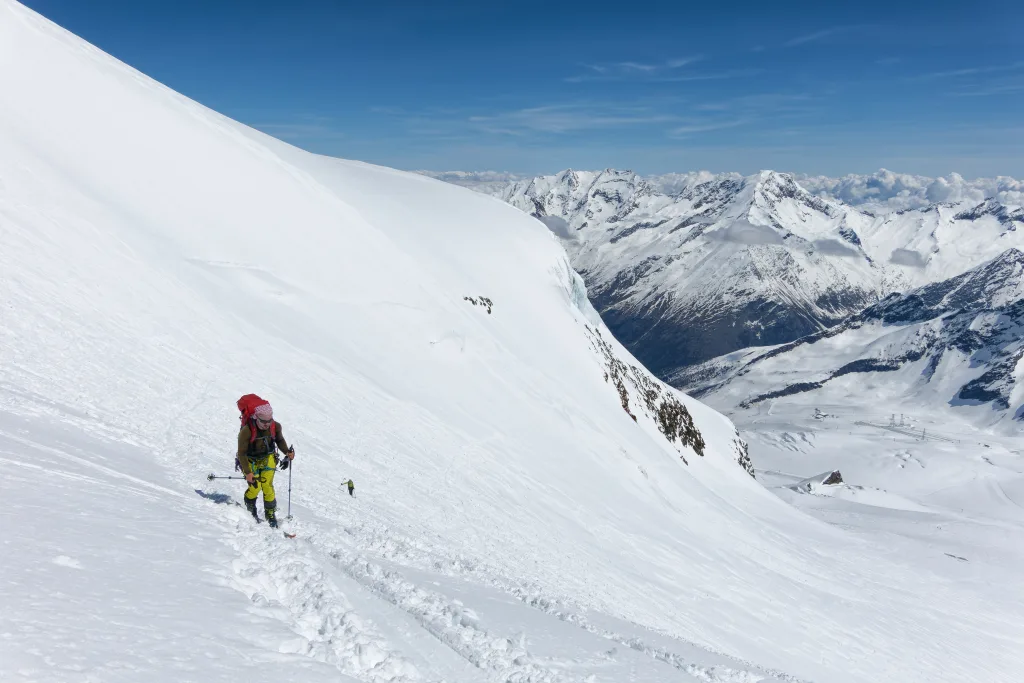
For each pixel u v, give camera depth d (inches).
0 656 158.1
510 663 311.6
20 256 820.0
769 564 1806.1
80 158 1189.7
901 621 1776.6
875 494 6437.0
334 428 943.0
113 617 200.5
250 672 197.9
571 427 1729.8
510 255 2618.1
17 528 242.8
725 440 3373.5
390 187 2682.1
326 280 1460.4
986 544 4005.9
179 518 337.1
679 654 526.6
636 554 1254.9
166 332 892.0
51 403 525.0
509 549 861.2
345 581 333.4
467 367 1608.0
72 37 1615.4
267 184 1589.6
